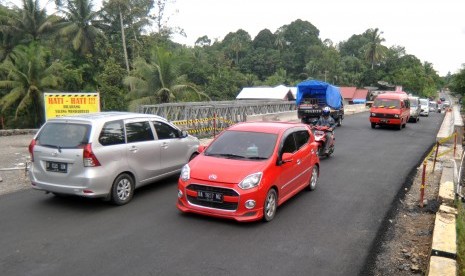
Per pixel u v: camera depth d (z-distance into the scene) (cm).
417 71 9338
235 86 6619
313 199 836
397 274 516
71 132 746
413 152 1464
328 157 1338
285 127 823
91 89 3478
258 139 768
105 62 4078
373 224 688
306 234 635
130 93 3100
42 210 743
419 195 883
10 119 3164
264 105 2731
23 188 910
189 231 639
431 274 481
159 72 3042
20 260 533
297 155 811
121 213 726
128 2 4197
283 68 10569
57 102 1694
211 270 507
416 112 2842
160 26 4709
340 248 585
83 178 717
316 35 12850
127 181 792
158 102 3086
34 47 3206
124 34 4428
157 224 670
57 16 3916
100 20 4266
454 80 4091
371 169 1147
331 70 9356
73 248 571
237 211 654
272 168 703
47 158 749
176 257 544
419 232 662
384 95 2403
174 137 941
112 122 780
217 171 680
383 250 584
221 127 2166
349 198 846
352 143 1697
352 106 4472
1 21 3784
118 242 593
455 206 822
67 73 3303
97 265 519
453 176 1042
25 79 3008
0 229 643
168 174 915
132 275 493
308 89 2422
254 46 11869
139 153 818
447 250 549
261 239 611
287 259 543
